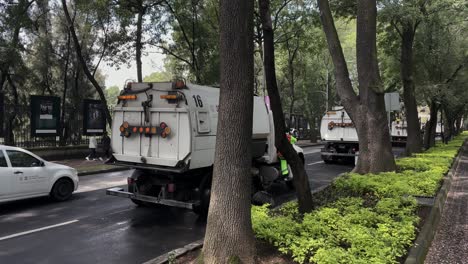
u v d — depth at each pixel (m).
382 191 8.36
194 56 24.42
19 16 20.25
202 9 23.47
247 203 4.48
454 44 21.67
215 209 4.43
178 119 7.62
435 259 5.47
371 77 11.32
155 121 7.91
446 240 6.34
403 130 35.09
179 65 27.02
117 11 19.72
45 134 18.45
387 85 26.17
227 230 4.35
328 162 19.92
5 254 5.88
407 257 4.85
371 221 5.91
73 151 20.23
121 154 8.34
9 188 8.76
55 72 27.94
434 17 19.08
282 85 41.50
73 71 27.55
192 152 7.50
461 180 13.13
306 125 47.16
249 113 4.48
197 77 24.02
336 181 9.62
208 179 8.19
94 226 7.56
